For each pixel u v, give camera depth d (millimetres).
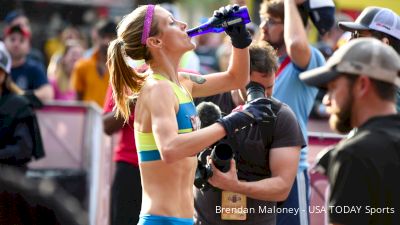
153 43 7672
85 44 21391
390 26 9344
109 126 10492
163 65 7699
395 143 6184
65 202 5387
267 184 8297
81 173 13203
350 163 6160
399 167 6141
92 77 16438
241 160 8469
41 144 11938
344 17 19000
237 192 8188
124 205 10500
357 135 6289
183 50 7730
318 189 11094
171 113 7375
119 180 10508
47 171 13438
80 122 13477
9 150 11602
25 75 15789
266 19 10172
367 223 6148
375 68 6273
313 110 14203
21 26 15773
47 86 15992
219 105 9117
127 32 7723
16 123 11711
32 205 5277
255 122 7293
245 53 8195
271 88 8711
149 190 7602
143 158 7605
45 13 21828
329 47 15500
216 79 8352
